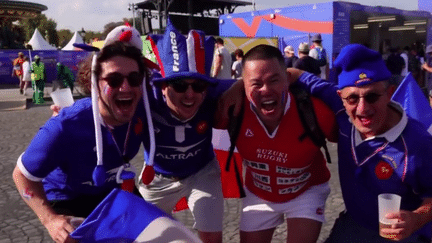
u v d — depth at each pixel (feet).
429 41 52.31
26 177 5.65
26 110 37.55
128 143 6.26
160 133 7.54
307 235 7.38
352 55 5.39
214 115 7.61
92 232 5.36
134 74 5.42
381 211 5.53
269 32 48.44
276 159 7.13
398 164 5.65
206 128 7.73
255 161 7.38
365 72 5.34
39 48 85.15
